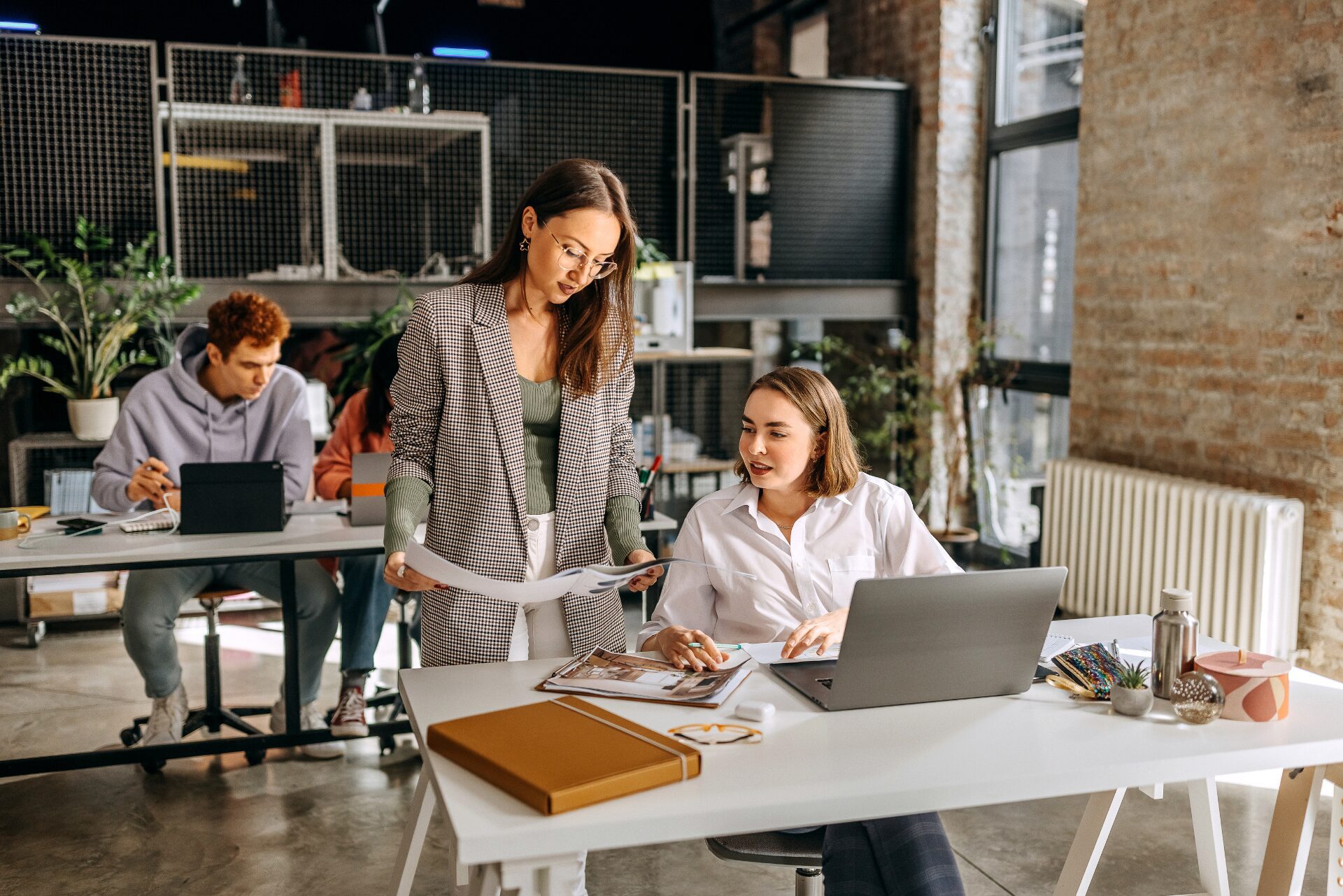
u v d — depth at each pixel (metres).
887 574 2.28
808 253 5.94
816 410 2.19
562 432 2.18
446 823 1.55
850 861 1.73
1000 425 5.79
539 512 2.20
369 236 5.81
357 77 5.73
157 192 4.91
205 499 3.23
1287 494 3.79
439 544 2.16
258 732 3.48
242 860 2.83
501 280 2.16
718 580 2.28
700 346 7.05
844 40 6.60
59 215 5.16
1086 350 4.78
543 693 1.84
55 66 4.98
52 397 5.55
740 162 5.77
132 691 4.16
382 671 4.40
